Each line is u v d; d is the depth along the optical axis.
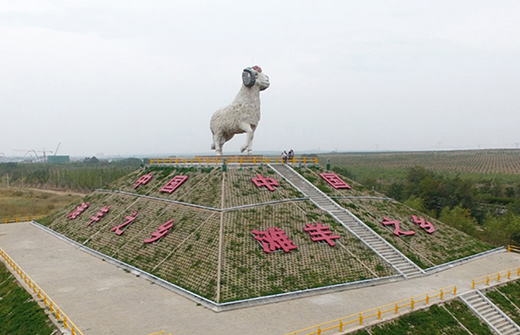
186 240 35.59
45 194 103.19
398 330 24.72
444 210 69.62
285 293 28.80
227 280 29.48
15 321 26.34
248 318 25.22
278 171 48.38
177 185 46.31
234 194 40.91
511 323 28.47
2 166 176.50
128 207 46.88
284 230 36.31
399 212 44.81
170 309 26.64
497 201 88.94
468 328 26.67
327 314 25.89
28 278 32.69
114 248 39.50
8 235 50.69
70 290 30.20
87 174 116.06
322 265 32.72
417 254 36.94
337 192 45.66
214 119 51.53
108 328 23.73
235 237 34.38
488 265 37.44
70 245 44.50
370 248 35.97
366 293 29.70
